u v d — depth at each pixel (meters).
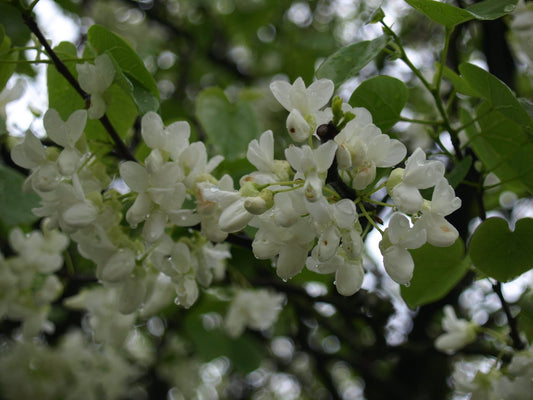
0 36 0.30
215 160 0.29
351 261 0.26
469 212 0.44
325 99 0.26
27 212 0.35
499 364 0.32
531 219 0.29
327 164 0.25
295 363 0.77
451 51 0.44
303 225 0.26
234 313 0.43
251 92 0.43
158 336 0.69
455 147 0.31
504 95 0.29
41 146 0.28
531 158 0.31
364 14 0.74
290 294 0.46
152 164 0.27
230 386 0.90
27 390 0.41
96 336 0.36
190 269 0.29
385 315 0.41
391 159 0.26
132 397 0.70
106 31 0.30
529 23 0.33
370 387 0.54
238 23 0.78
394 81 0.30
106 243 0.28
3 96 0.33
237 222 0.26
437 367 0.52
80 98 0.31
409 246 0.26
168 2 0.82
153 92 0.30
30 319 0.35
